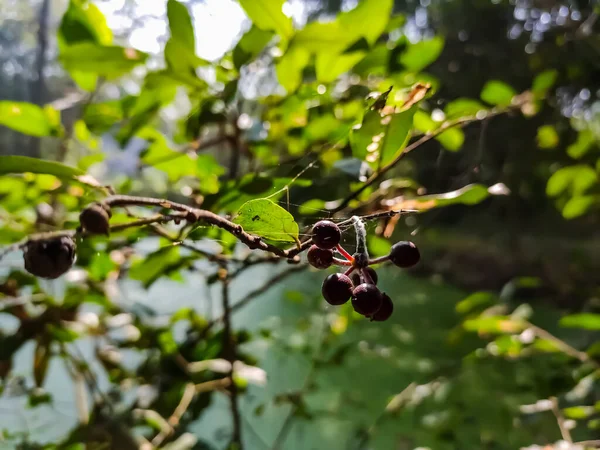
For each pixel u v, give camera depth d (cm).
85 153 26
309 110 19
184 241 14
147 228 13
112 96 24
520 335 23
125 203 7
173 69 16
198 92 17
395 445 26
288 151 22
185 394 20
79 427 19
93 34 16
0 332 20
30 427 24
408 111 13
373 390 30
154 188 25
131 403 21
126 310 22
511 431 25
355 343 33
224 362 20
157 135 17
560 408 26
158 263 16
